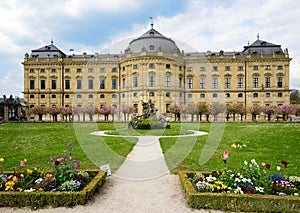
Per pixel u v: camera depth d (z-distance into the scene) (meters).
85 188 5.48
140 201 5.42
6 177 6.04
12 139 16.91
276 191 5.22
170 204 5.25
